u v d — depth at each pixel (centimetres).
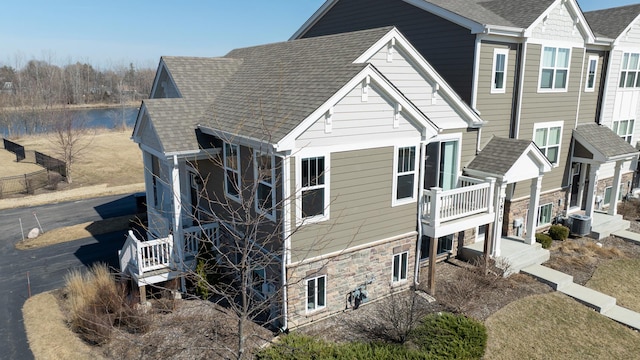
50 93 8169
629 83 2217
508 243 1681
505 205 1734
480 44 1491
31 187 2777
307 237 1122
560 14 1705
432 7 1600
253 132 1110
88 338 1119
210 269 1252
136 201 2286
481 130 1595
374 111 1165
